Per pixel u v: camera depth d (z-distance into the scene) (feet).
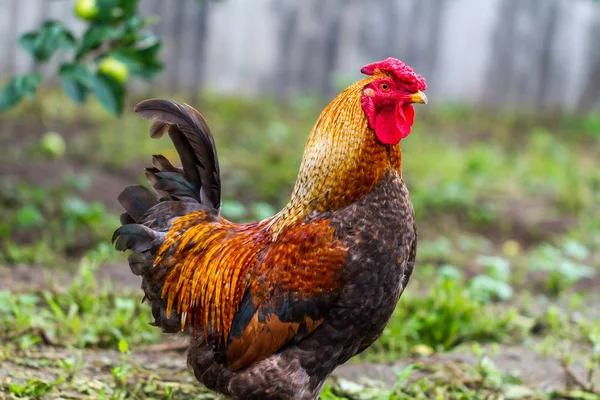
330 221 6.49
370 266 6.45
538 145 18.79
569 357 8.15
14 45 21.15
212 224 6.91
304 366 6.56
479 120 22.65
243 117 19.53
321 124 6.62
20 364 7.62
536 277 10.36
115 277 9.34
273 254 6.59
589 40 24.91
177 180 7.00
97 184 12.72
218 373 6.79
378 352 8.34
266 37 24.07
